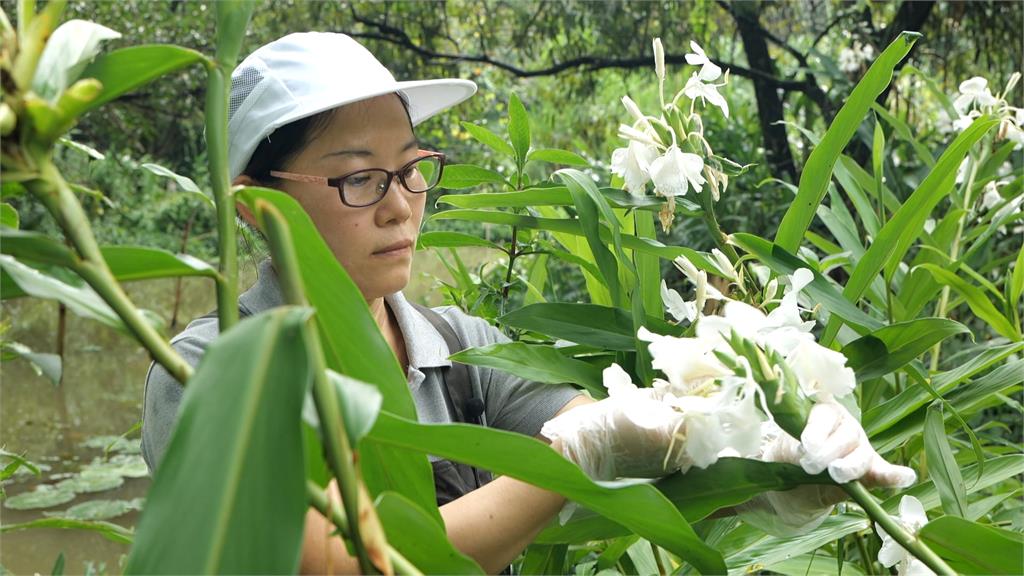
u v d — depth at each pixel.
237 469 0.41
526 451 0.58
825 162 1.08
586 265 1.41
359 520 0.45
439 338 1.19
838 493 0.75
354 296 0.57
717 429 0.68
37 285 0.48
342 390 0.46
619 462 0.77
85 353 6.91
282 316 0.44
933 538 0.70
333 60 1.05
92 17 5.50
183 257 0.52
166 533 0.40
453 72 5.38
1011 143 1.61
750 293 1.07
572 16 4.51
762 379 0.67
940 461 0.90
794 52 4.07
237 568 0.40
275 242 0.47
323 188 1.02
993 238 2.52
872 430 1.08
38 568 3.64
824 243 1.84
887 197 1.65
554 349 1.07
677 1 4.46
